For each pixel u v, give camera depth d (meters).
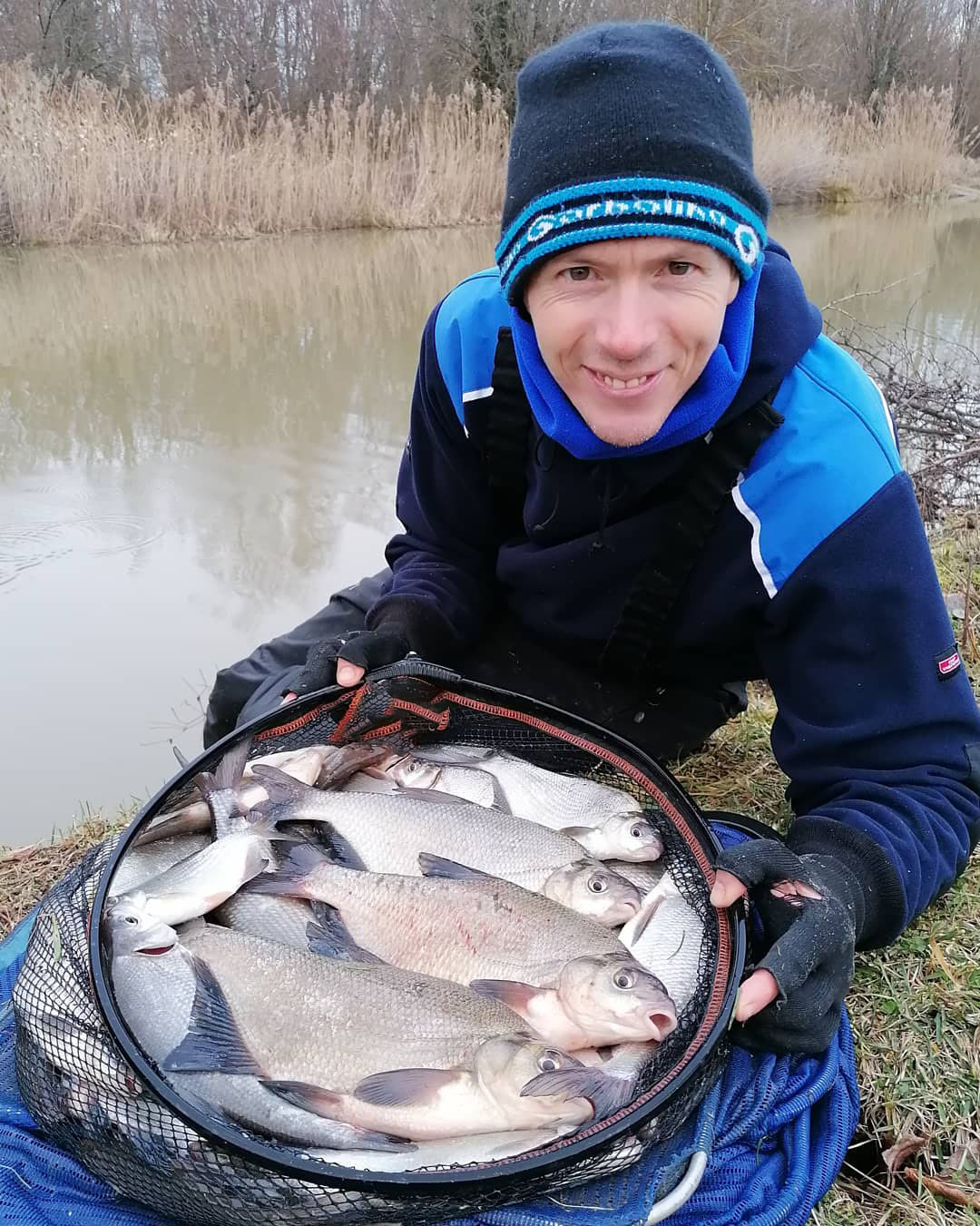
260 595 1.96
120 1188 0.66
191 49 8.89
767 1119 0.71
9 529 2.21
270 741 0.99
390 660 1.02
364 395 3.13
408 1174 0.58
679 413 0.82
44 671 1.71
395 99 8.91
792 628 0.88
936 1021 0.83
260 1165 0.59
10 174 5.44
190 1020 0.74
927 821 0.79
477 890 0.83
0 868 1.16
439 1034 0.72
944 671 0.83
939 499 2.11
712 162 0.73
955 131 9.43
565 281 0.77
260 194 6.23
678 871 0.86
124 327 4.01
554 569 0.99
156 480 2.47
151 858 0.88
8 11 9.02
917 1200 0.72
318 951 0.80
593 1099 0.66
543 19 9.03
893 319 3.66
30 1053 0.70
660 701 1.07
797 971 0.69
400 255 5.71
